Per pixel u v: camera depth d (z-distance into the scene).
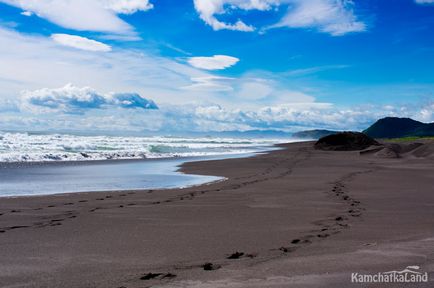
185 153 40.41
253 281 4.52
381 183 15.70
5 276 4.85
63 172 20.30
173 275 4.86
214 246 6.32
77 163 25.70
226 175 19.70
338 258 5.41
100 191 13.47
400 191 13.33
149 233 7.27
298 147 62.09
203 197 12.00
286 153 43.62
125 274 4.91
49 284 4.58
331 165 26.11
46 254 5.86
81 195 12.43
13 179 17.02
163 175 19.62
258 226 7.89
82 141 52.31
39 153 30.14
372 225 7.93
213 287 4.36
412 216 8.93
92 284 4.57
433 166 24.88
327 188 14.13
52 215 9.06
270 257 5.61
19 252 5.95
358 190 13.59
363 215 9.06
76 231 7.43
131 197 12.02
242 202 11.03
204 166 25.00
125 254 5.85
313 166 25.30
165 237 6.94
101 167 23.58
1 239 6.78
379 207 10.19
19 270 5.09
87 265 5.30
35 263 5.39
